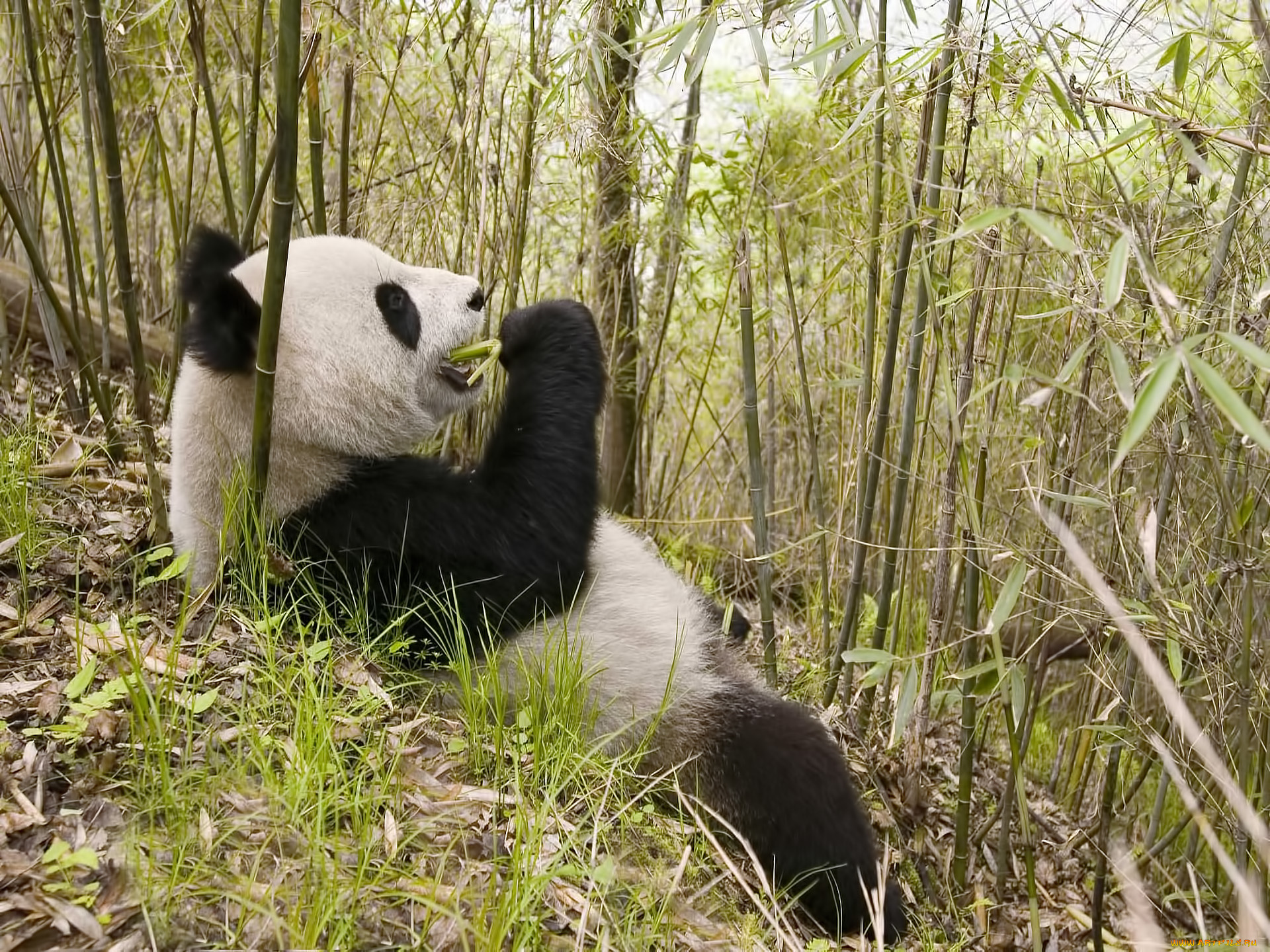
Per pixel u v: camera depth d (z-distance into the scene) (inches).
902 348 187.8
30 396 165.5
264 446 122.0
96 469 161.9
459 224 190.2
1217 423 142.8
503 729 120.9
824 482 225.3
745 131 198.5
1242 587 137.7
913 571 197.2
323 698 112.7
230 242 130.3
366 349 135.9
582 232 207.5
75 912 83.3
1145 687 175.5
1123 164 145.6
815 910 130.6
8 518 133.1
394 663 130.3
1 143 178.7
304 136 209.9
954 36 120.0
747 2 118.5
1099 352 129.4
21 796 94.6
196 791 98.0
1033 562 123.4
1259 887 121.4
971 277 171.3
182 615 117.6
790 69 122.2
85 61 162.9
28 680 110.9
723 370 275.6
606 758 128.7
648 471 241.0
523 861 99.5
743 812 133.6
